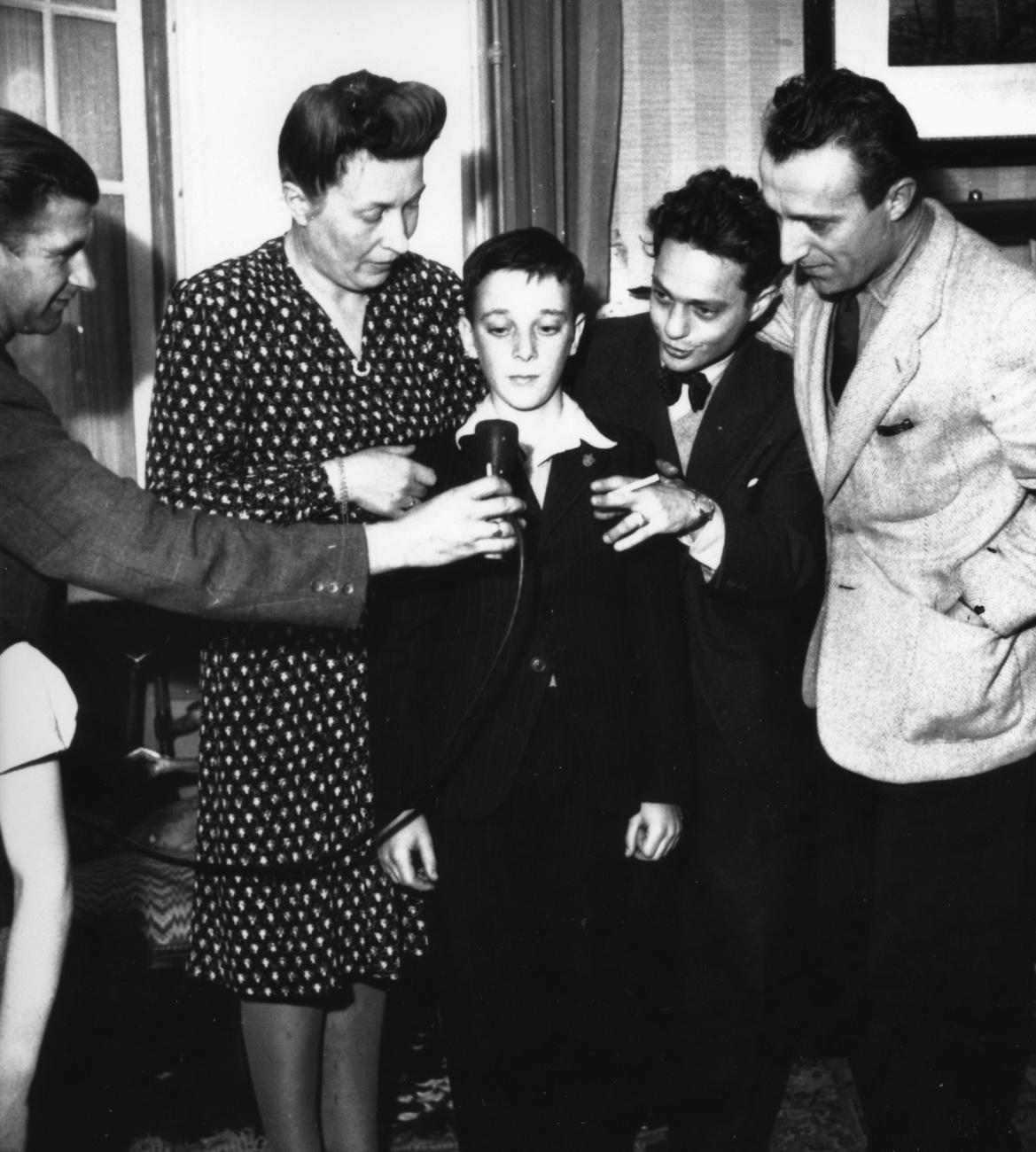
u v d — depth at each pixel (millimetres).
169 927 2883
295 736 2070
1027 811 2111
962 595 2043
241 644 2064
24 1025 1672
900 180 1924
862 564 2127
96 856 2928
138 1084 2654
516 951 2057
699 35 3424
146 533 1705
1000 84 3279
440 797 2023
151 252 3260
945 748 2061
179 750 3379
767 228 2057
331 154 1924
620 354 2281
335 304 2115
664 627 2090
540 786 2021
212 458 1993
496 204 3289
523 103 3225
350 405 2090
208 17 3258
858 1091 2453
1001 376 1928
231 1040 2799
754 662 2203
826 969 2475
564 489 2041
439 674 2039
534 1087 2109
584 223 3330
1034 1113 2469
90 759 3146
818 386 2109
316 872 2094
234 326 2008
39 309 1705
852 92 1899
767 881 2223
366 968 2146
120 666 3223
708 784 2223
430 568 1967
